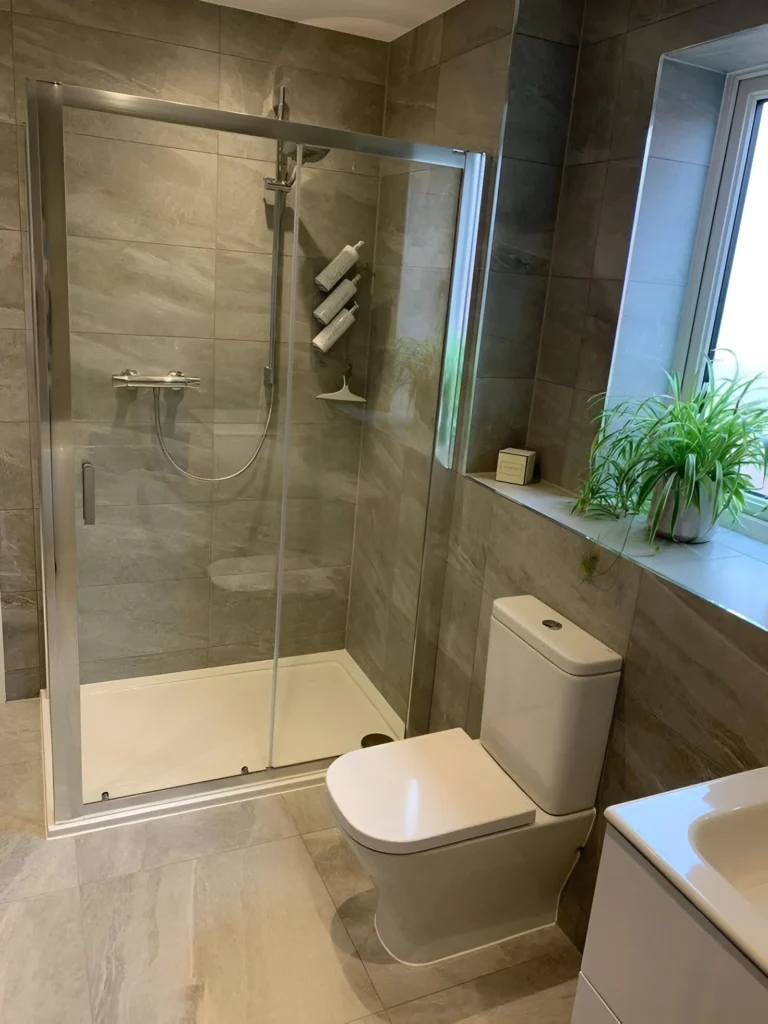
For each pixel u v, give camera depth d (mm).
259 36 2469
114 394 2443
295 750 2609
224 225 2441
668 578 1616
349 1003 1766
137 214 2291
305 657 3066
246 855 2176
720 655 1497
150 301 2422
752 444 1772
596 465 2059
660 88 1868
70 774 2172
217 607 2877
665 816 1146
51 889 2000
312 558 2949
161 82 2396
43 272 1864
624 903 1145
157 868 2098
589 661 1728
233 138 2244
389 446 2717
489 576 2277
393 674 2795
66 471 2014
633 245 1977
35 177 1796
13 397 2475
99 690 2723
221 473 2719
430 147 2146
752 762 1440
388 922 1883
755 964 911
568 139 2162
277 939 1912
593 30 2039
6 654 2730
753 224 1933
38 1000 1702
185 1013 1700
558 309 2248
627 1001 1150
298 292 2625
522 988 1848
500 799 1856
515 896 1950
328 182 2461
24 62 2240
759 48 1741
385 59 2676
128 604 2689
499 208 2152
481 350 2270
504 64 2053
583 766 1823
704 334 2059
